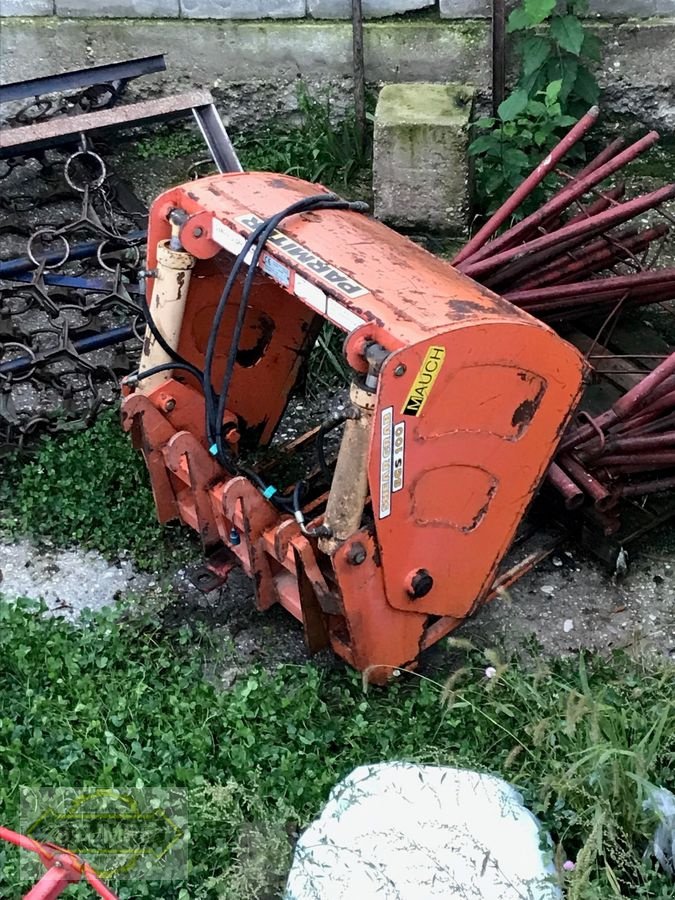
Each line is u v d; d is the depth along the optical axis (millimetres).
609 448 3396
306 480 3316
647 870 2551
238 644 3363
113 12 5484
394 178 4867
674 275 3908
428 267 2920
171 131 5641
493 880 2494
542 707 2881
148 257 3232
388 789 2693
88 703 3020
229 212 3029
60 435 4020
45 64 5629
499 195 4965
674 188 3916
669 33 5145
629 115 5379
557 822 2662
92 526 3717
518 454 2889
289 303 3459
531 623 3408
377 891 2475
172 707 3045
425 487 2787
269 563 3146
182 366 3316
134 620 3385
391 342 2588
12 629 3191
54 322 4629
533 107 4691
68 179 4590
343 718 3043
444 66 5340
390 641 3006
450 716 2996
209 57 5523
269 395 3646
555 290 3887
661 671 3049
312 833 2631
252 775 2822
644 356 3932
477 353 2648
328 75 5488
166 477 3408
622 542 3527
